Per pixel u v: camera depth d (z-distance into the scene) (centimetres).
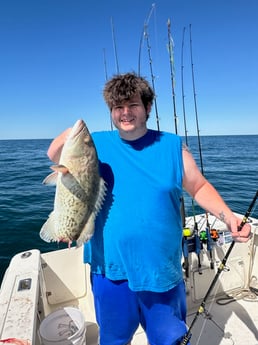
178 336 184
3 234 849
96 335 297
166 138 187
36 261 285
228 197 1217
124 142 186
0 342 171
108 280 187
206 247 347
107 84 183
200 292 342
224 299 353
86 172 174
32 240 807
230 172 1934
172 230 181
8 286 238
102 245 183
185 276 327
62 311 253
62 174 172
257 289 363
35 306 211
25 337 176
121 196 178
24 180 1784
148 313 187
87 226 177
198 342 290
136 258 178
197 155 2642
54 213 178
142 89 177
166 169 180
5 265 670
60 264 343
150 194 176
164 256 179
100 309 192
